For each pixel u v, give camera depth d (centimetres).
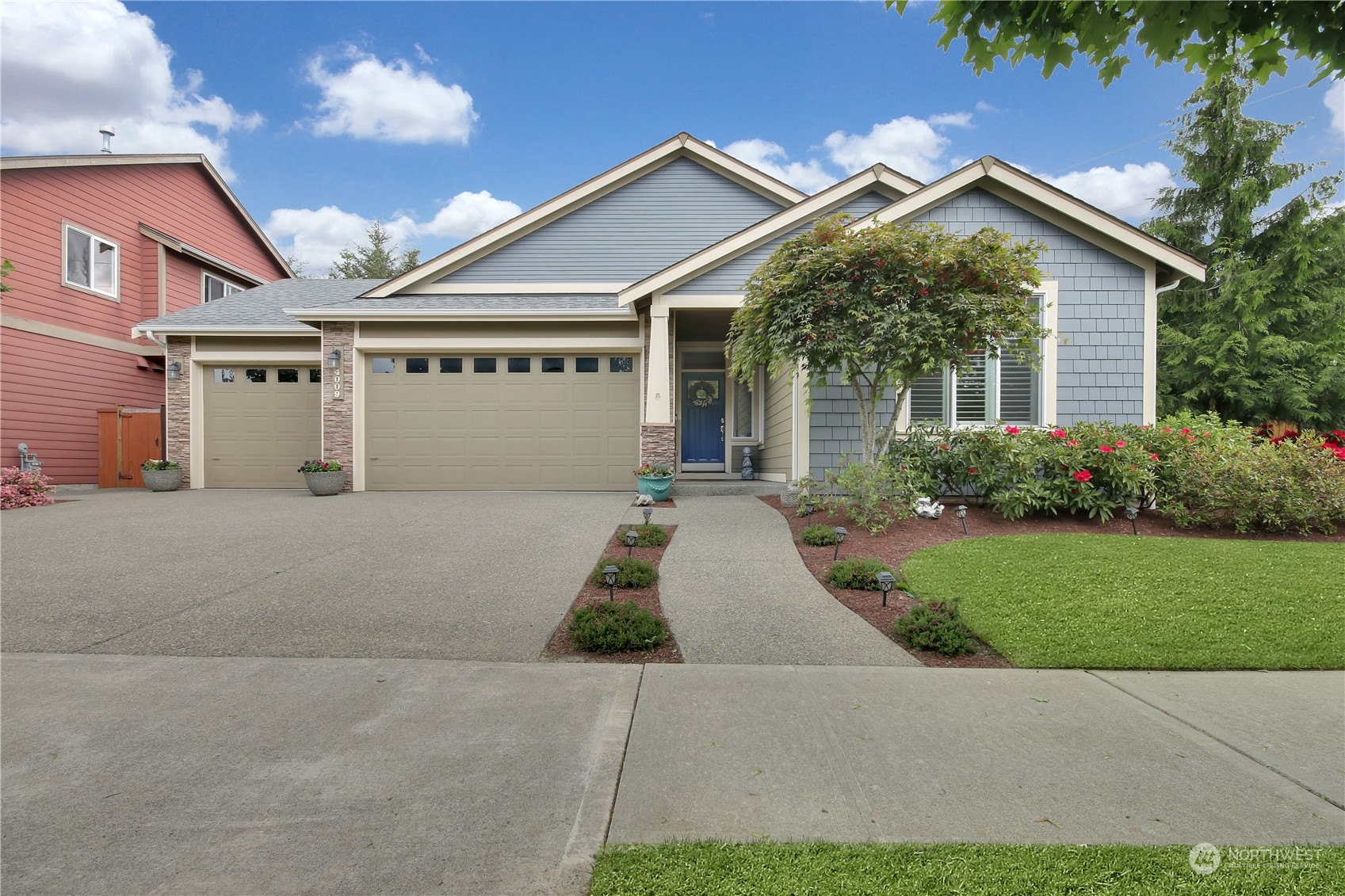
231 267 1753
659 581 584
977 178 930
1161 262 930
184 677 387
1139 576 566
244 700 354
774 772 280
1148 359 944
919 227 838
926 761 290
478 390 1191
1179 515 772
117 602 521
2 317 1272
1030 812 250
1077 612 490
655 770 281
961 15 296
